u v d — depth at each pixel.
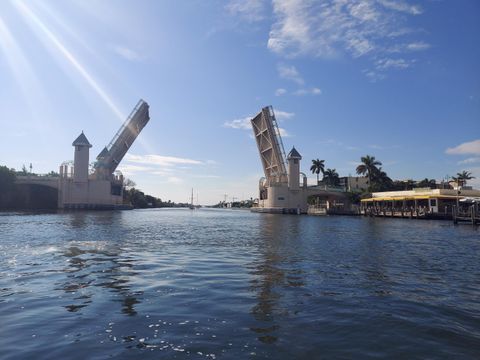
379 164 98.00
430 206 66.44
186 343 6.00
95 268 12.64
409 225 44.69
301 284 10.49
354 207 89.56
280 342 6.15
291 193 96.00
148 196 186.50
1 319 7.12
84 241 21.25
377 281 11.19
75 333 6.39
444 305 8.59
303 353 5.75
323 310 7.99
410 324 7.20
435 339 6.46
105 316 7.32
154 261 14.34
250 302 8.48
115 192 100.38
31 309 7.76
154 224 41.47
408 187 104.06
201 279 10.95
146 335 6.32
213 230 33.78
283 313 7.71
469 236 28.72
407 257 16.62
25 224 35.28
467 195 67.94
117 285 10.05
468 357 5.76
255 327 6.83
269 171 94.06
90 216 56.31
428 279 11.70
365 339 6.39
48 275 11.38
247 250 18.47
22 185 91.44
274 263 14.25
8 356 5.46
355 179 124.31
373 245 21.50
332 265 13.99
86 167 88.50
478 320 7.52
